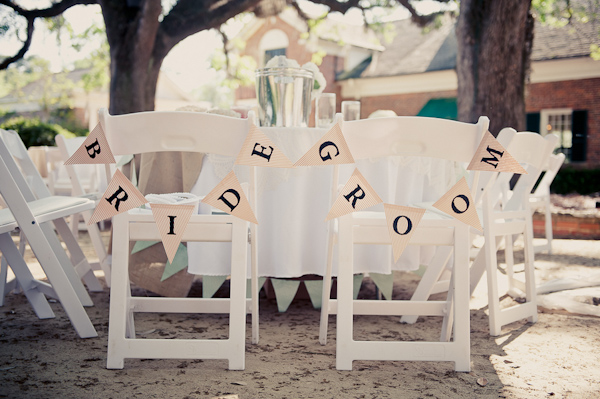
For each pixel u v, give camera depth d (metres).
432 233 2.15
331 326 2.77
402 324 2.83
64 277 2.45
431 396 1.88
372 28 10.85
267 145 1.93
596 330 2.74
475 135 2.02
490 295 2.64
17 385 1.91
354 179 1.98
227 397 1.83
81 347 2.35
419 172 2.97
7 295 3.37
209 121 1.96
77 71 27.38
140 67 8.88
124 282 2.08
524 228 2.90
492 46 7.47
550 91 15.05
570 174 12.51
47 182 6.34
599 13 12.94
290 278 2.98
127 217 2.07
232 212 1.95
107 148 1.92
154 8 8.66
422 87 16.95
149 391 1.87
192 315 2.96
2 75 29.94
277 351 2.35
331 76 18.22
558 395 1.91
